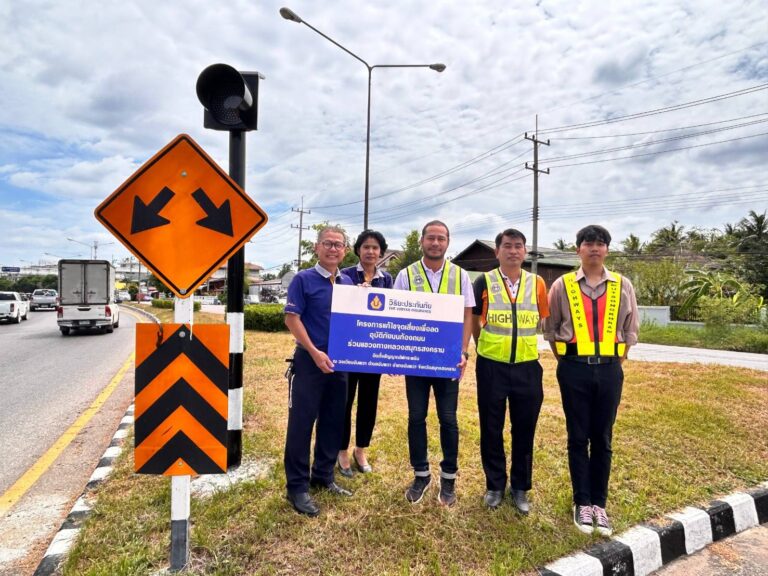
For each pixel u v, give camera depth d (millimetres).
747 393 6000
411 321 3018
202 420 2299
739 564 2865
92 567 2311
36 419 5637
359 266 3818
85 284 16547
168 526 2697
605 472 2959
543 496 3227
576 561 2553
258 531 2623
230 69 3045
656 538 2832
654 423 4703
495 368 3031
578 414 2992
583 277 3049
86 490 3232
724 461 3902
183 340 2287
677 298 19141
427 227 3158
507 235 3076
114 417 5719
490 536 2721
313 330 3025
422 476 3094
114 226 2242
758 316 14328
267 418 4758
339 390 3125
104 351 11969
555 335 3137
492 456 3090
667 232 40906
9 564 2617
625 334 3037
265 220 2332
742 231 33000
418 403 3117
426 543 2602
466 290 3160
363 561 2443
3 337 15633
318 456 3184
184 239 2295
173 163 2283
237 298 3566
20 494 3564
